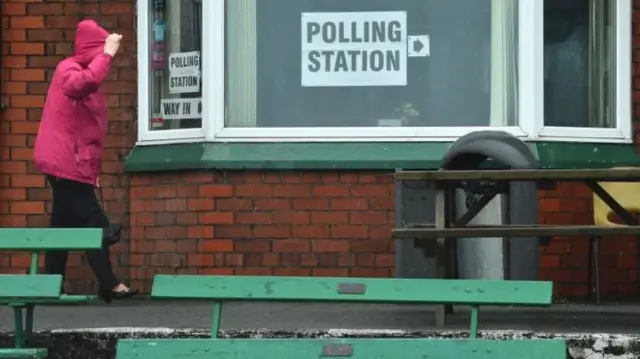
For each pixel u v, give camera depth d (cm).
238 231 1261
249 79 1281
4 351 915
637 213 1270
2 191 1316
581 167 1259
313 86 1280
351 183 1259
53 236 958
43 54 1314
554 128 1270
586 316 1103
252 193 1261
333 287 870
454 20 1277
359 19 1278
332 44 1280
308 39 1281
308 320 1085
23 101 1315
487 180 970
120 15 1312
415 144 1262
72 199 1130
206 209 1261
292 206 1259
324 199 1259
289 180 1261
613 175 938
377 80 1277
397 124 1274
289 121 1279
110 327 1030
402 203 1080
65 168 1120
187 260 1268
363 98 1276
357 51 1278
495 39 1273
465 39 1277
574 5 1291
